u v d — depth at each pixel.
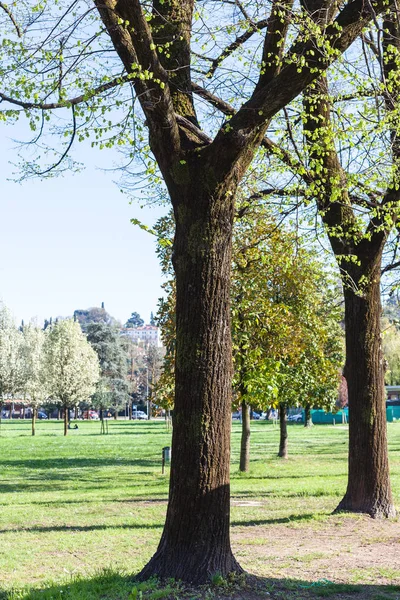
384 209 11.54
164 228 20.17
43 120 7.52
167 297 21.44
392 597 7.21
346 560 9.15
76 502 16.94
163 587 7.05
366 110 10.26
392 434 46.59
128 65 7.34
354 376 12.97
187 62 8.43
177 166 7.68
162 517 13.86
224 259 7.75
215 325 7.62
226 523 7.52
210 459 7.46
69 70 7.40
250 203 11.78
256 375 20.91
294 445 38.84
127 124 7.83
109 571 8.11
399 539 10.62
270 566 8.68
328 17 8.77
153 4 8.46
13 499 17.86
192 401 7.52
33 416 61.84
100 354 104.94
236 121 7.58
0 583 8.18
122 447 41.16
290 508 14.33
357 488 12.80
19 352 63.62
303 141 11.13
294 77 7.57
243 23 8.86
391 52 10.91
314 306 23.56
